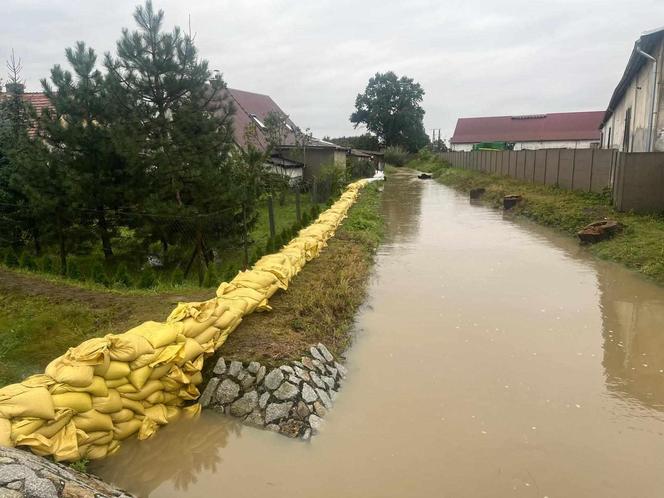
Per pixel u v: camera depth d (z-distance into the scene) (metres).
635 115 17.05
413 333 7.32
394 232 15.56
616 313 8.12
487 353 6.68
